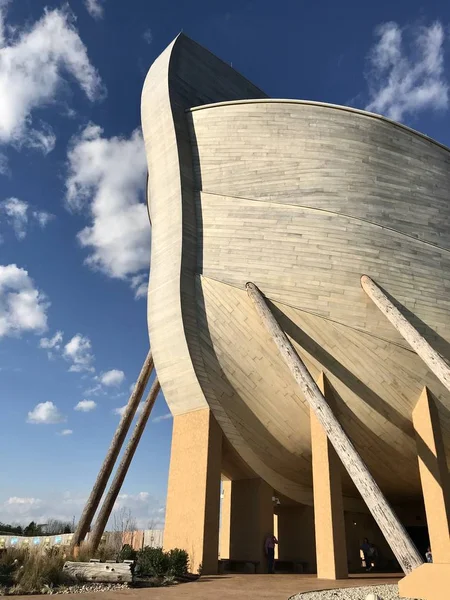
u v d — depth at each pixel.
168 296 16.02
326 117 16.52
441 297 15.52
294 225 15.62
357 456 10.55
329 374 14.98
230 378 15.50
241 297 15.44
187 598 7.59
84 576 9.34
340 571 12.43
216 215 16.53
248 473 16.36
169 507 14.80
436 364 11.84
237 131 17.22
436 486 13.80
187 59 20.30
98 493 18.38
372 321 14.83
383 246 15.40
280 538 18.12
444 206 16.70
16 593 8.09
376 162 16.28
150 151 18.84
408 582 8.22
